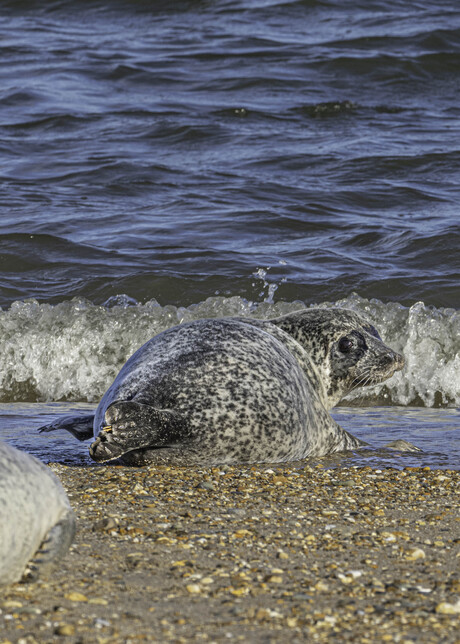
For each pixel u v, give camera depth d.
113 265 43.66
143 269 43.31
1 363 35.94
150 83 78.12
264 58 84.12
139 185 55.91
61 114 69.31
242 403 23.17
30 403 34.44
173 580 14.61
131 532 17.22
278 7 99.56
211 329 24.64
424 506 20.00
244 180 56.97
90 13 100.06
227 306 39.03
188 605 13.51
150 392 23.05
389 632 12.59
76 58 84.12
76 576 14.60
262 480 22.22
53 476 15.78
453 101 76.38
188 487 21.23
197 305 39.06
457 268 44.00
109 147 63.06
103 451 21.69
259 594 14.05
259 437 23.45
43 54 85.19
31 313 37.69
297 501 20.28
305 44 88.25
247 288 41.44
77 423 27.42
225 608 13.42
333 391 27.91
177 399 22.88
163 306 40.06
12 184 55.44
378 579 14.91
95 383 36.09
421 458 25.80
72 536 15.61
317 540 17.17
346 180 57.31
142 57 84.81
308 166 59.69
